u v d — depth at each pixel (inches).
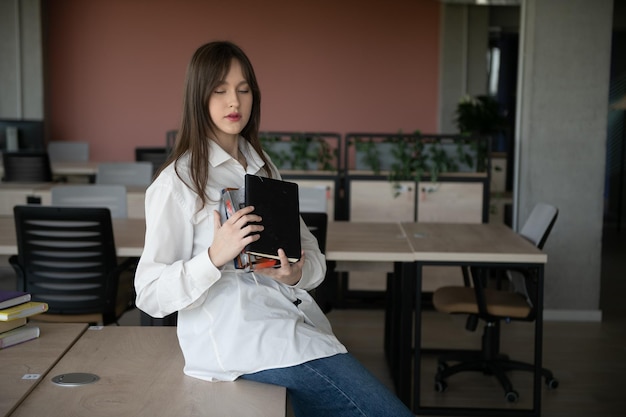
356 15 393.1
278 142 233.9
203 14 391.2
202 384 72.4
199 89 72.8
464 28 384.2
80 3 387.5
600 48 215.5
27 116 372.2
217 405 67.6
